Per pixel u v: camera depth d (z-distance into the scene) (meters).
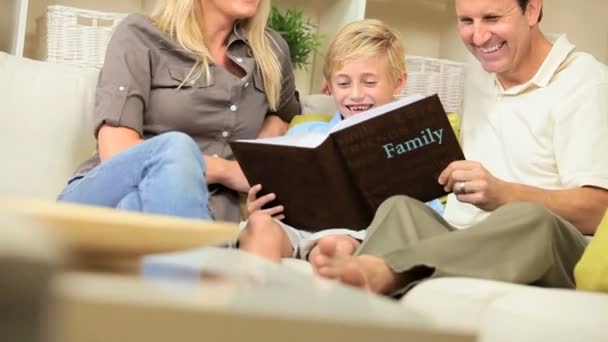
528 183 2.10
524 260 1.52
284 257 1.94
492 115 2.22
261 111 2.28
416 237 1.66
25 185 2.08
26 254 0.46
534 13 2.13
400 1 3.30
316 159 1.89
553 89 2.11
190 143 1.60
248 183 2.04
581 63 2.12
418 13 3.33
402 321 0.63
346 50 2.28
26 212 0.76
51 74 2.22
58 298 0.48
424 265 1.51
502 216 1.57
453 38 3.26
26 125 2.12
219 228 0.86
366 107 2.28
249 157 1.95
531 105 2.13
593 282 1.41
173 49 2.18
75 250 0.82
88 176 1.70
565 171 2.02
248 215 1.98
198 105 2.18
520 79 2.18
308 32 3.13
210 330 0.55
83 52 2.55
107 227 0.79
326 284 0.88
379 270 1.51
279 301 0.65
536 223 1.55
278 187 1.96
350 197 1.91
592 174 1.96
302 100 2.55
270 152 1.93
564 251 1.62
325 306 0.65
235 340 0.56
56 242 0.50
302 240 1.95
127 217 0.82
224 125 2.21
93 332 0.53
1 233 0.47
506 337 1.19
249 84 2.25
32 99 2.16
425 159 1.88
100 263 0.86
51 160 2.12
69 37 2.53
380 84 2.28
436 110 1.87
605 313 1.17
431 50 3.36
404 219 1.70
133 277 0.76
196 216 1.53
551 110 2.09
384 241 1.69
